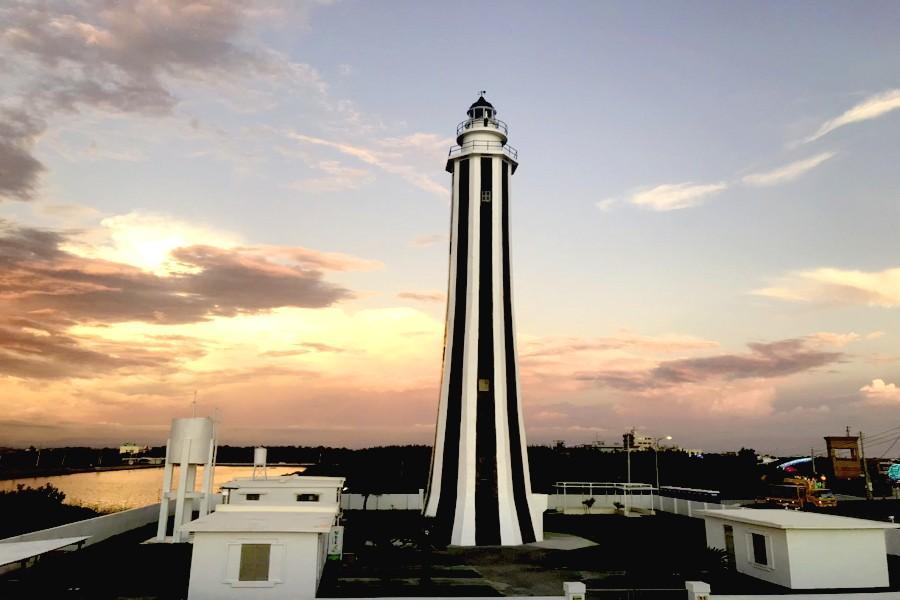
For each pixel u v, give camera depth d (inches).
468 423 1523.1
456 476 1515.7
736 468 3469.5
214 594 890.1
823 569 1019.3
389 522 1601.9
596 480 3107.8
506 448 1521.9
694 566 1138.0
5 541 989.2
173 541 1268.5
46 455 6712.6
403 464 3560.5
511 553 1333.7
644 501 2123.5
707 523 1251.2
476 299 1595.7
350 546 1338.6
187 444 1309.1
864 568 1028.5
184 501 1347.2
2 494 1932.8
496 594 957.8
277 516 1053.8
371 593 952.9
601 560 1240.8
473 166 1683.1
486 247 1628.9
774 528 1050.1
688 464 3609.7
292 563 909.2
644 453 4077.3
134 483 4992.6
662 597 896.9
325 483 1517.0
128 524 1475.1
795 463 3663.9
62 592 880.9
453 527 1459.2
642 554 1206.3
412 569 1138.0
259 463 1780.3
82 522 1236.5
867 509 2066.9
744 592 992.9
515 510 1487.5
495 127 1739.7
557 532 1642.5
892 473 2977.4
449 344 1621.6
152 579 966.4
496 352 1571.1
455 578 1072.2
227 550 904.3
